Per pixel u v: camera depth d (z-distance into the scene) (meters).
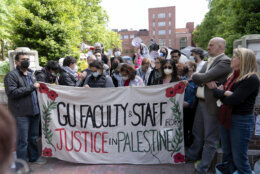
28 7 9.92
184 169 3.38
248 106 2.53
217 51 3.00
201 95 3.12
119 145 3.54
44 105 3.53
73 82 4.32
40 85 3.50
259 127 3.33
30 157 3.61
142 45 6.57
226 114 2.63
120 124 3.52
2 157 0.75
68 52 10.19
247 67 2.46
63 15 10.23
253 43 3.52
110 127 3.53
